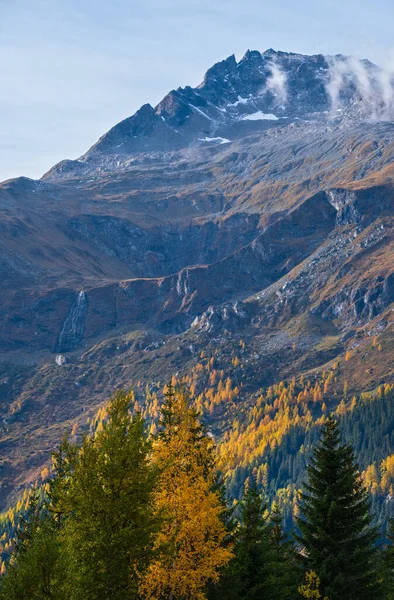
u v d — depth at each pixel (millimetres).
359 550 55938
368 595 56250
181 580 47188
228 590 54219
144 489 42969
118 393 47094
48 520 53562
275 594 55688
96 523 41656
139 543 42281
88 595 40938
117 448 43562
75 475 43812
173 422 52469
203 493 49562
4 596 40062
